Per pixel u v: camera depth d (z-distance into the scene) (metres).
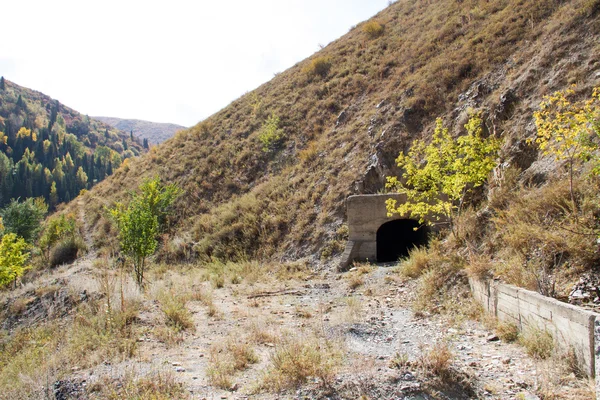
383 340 6.40
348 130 20.95
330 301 9.62
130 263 16.78
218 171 24.89
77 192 118.75
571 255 6.42
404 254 15.27
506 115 14.53
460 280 8.41
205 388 4.71
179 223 22.06
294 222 17.33
